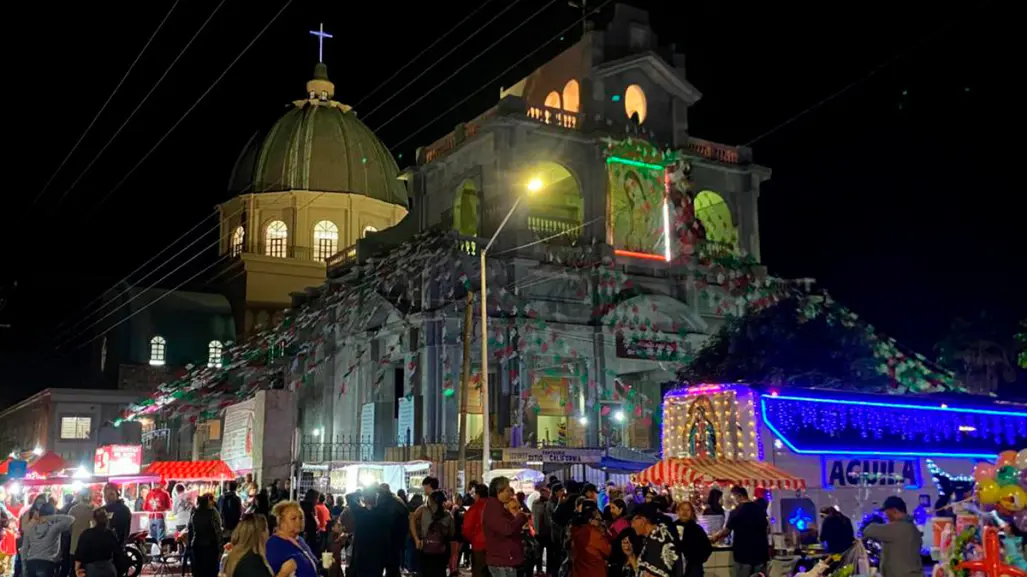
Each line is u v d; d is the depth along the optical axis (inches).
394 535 658.2
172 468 1065.5
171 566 998.4
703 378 1441.9
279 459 1121.4
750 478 729.0
